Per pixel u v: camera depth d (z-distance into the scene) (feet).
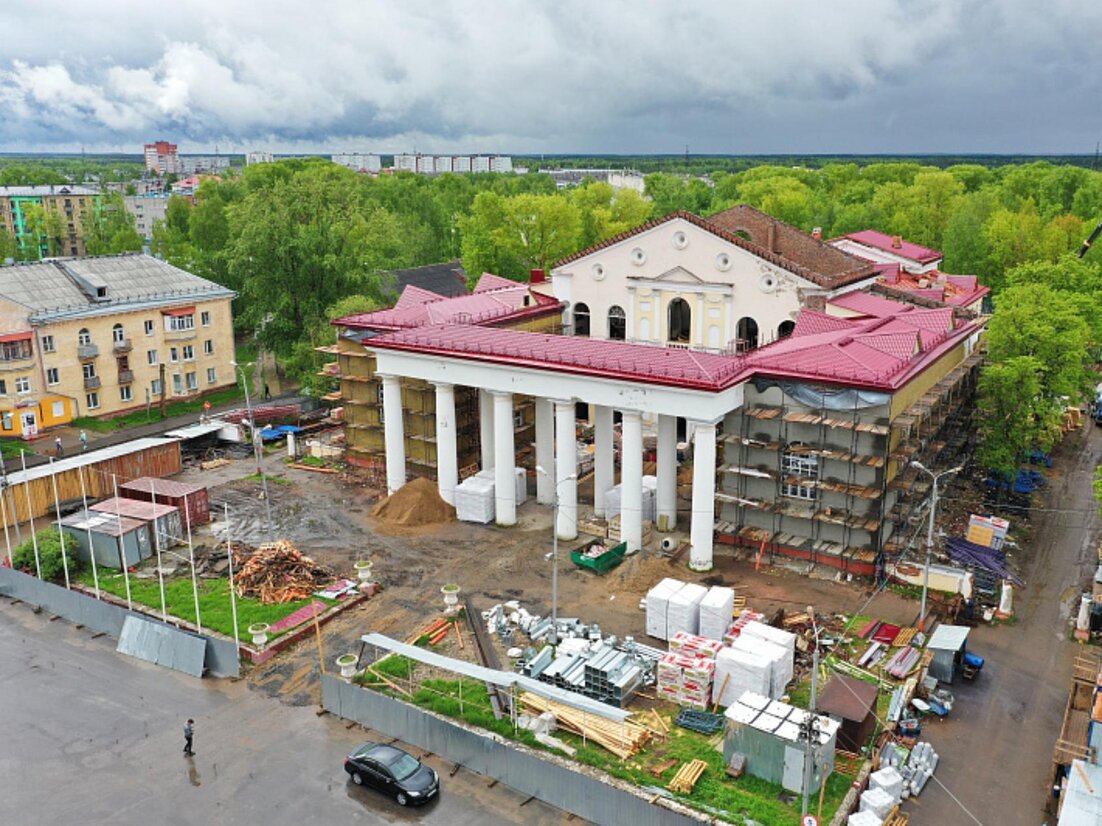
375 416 214.07
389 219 318.86
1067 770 101.14
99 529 164.86
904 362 157.99
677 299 210.18
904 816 99.96
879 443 151.64
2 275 255.91
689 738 112.88
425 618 144.97
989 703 122.62
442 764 110.11
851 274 206.69
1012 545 173.68
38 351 247.70
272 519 188.24
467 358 177.27
